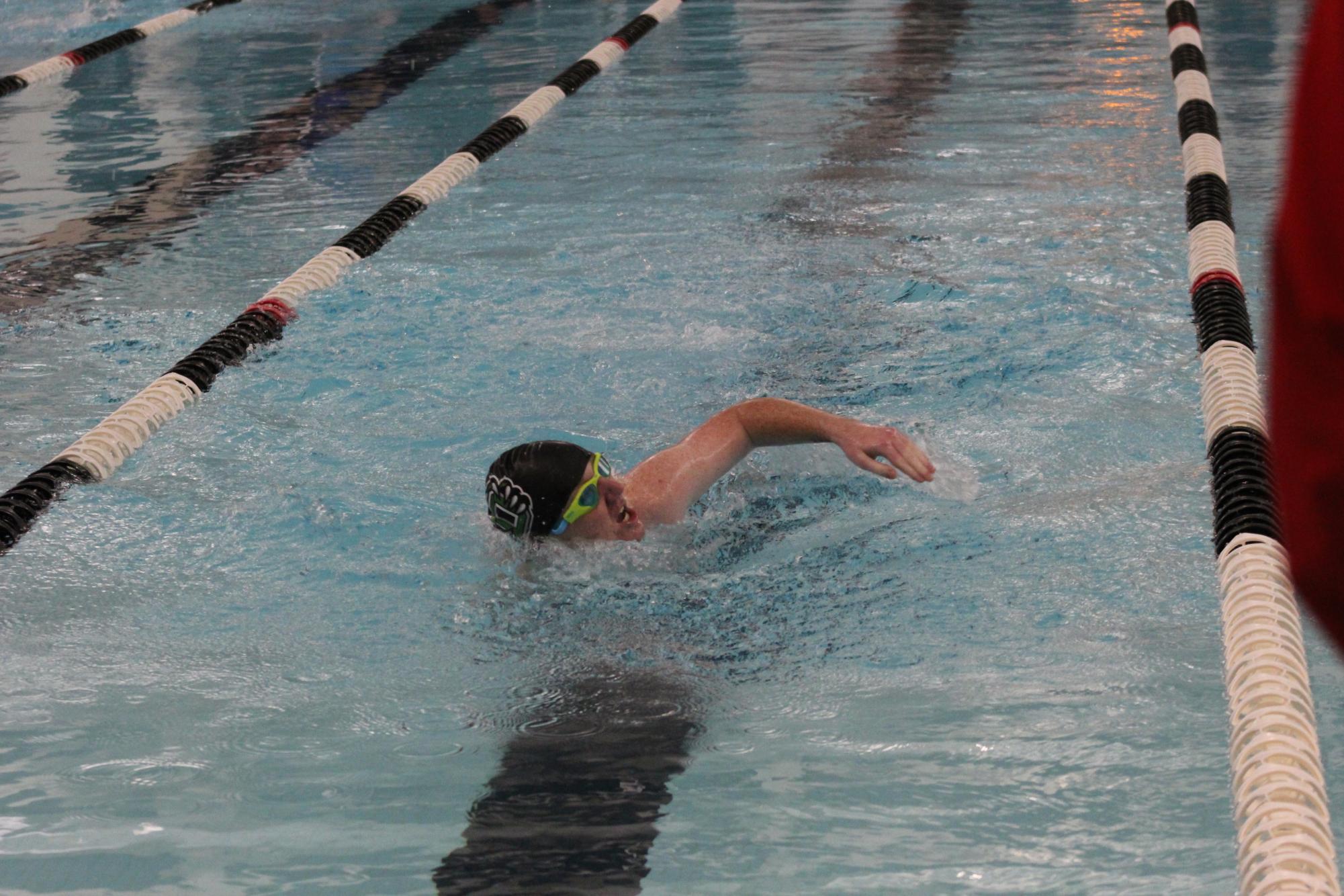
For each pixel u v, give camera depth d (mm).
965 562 3184
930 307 5004
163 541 3479
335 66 10961
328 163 7922
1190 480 3531
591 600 3102
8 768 2508
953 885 2078
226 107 9602
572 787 2387
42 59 11539
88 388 4621
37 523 3584
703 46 11344
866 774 2385
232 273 5902
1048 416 4008
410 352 4797
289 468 3910
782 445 3686
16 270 6043
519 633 2977
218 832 2285
